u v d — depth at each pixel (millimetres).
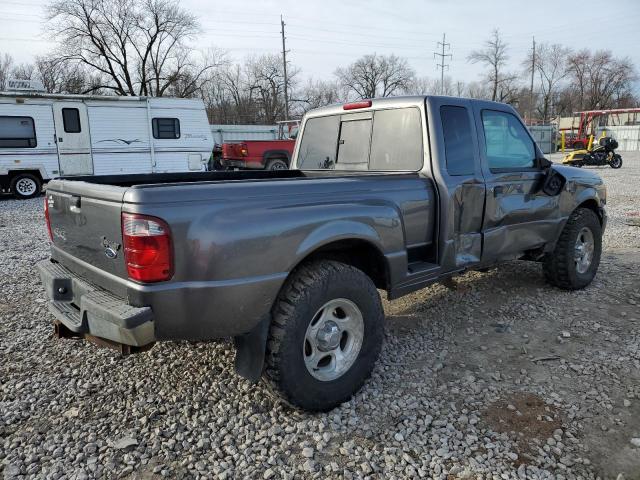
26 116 14109
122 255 2562
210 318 2572
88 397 3234
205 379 3436
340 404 3102
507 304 4863
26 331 4289
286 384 2797
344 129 4418
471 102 4062
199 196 2533
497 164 4234
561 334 4141
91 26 37438
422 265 3666
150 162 16078
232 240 2559
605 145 24000
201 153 16938
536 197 4566
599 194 5371
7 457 2639
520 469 2506
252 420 2951
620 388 3266
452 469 2520
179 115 16344
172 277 2471
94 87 38094
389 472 2514
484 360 3711
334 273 2938
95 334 2641
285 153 20750
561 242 4992
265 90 55812
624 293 5137
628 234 8148
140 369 3594
